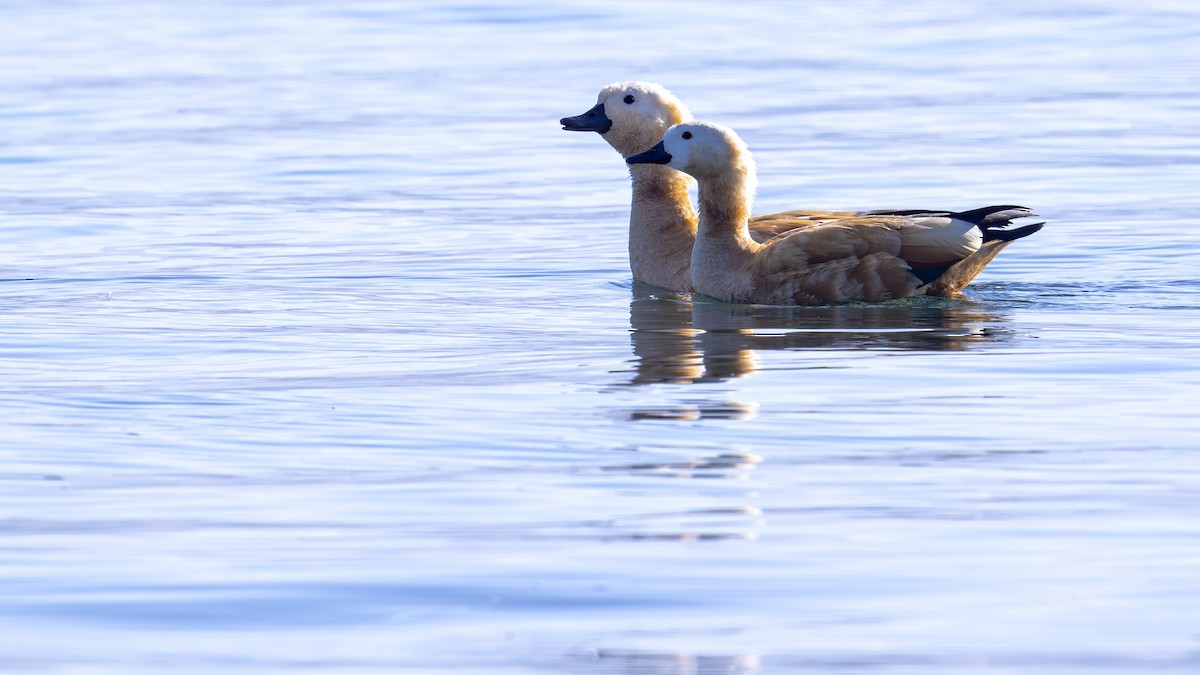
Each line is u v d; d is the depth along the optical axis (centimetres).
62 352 4466
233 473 3312
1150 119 9319
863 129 9169
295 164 8294
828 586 2675
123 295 5347
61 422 3697
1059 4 15162
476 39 13362
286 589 2686
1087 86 10700
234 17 14825
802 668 2380
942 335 4581
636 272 5631
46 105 10175
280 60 12300
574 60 12106
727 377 4088
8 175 8000
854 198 7244
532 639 2489
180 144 8906
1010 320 4784
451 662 2417
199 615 2594
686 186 5634
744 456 3381
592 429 3597
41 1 16100
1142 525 2931
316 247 6262
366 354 4419
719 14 14850
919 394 3881
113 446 3509
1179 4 14812
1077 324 4712
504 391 3956
